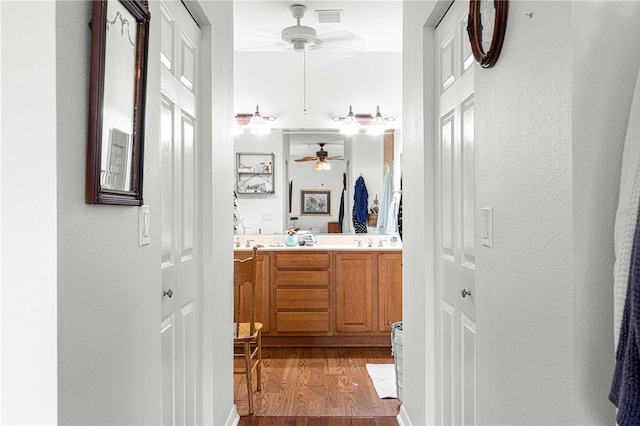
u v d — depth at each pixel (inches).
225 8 103.1
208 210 89.8
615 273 37.8
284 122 186.7
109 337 45.0
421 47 92.6
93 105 40.9
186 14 80.7
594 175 40.1
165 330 68.5
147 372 55.3
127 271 49.5
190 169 83.7
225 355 101.1
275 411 114.6
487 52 56.9
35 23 36.1
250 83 185.3
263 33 164.6
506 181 52.7
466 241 73.4
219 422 94.7
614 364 40.1
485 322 59.0
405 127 108.4
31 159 36.1
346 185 191.5
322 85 185.8
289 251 169.0
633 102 37.5
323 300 169.0
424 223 90.4
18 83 36.2
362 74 185.3
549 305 43.7
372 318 169.3
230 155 107.7
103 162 43.2
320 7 142.7
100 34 41.3
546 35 44.0
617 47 40.4
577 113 40.0
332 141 187.9
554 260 42.8
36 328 35.9
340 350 166.9
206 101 90.1
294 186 189.8
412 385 100.2
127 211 49.4
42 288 35.9
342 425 106.9
